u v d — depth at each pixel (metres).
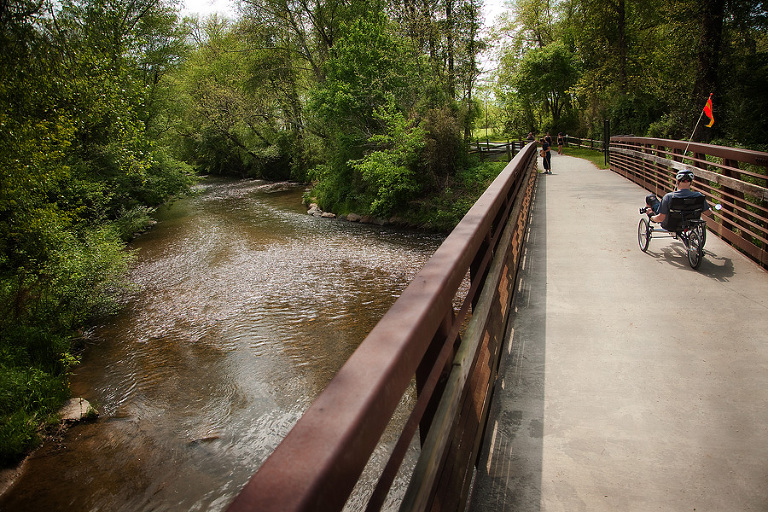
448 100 25.47
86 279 12.48
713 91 20.56
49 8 9.74
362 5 30.19
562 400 3.39
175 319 11.99
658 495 2.48
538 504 2.44
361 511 5.40
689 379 3.58
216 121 42.38
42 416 8.13
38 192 11.30
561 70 43.19
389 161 22.05
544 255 7.09
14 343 10.14
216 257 17.50
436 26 26.30
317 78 34.44
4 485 6.82
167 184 27.92
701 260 6.23
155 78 28.41
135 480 6.71
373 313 11.50
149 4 24.77
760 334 4.21
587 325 4.61
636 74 33.19
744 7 21.41
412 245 18.23
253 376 9.02
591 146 33.31
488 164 24.06
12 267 12.19
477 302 3.12
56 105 10.46
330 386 0.99
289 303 12.49
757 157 6.05
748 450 2.78
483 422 2.80
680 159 10.13
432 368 1.74
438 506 1.66
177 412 8.16
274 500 0.68
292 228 22.19
